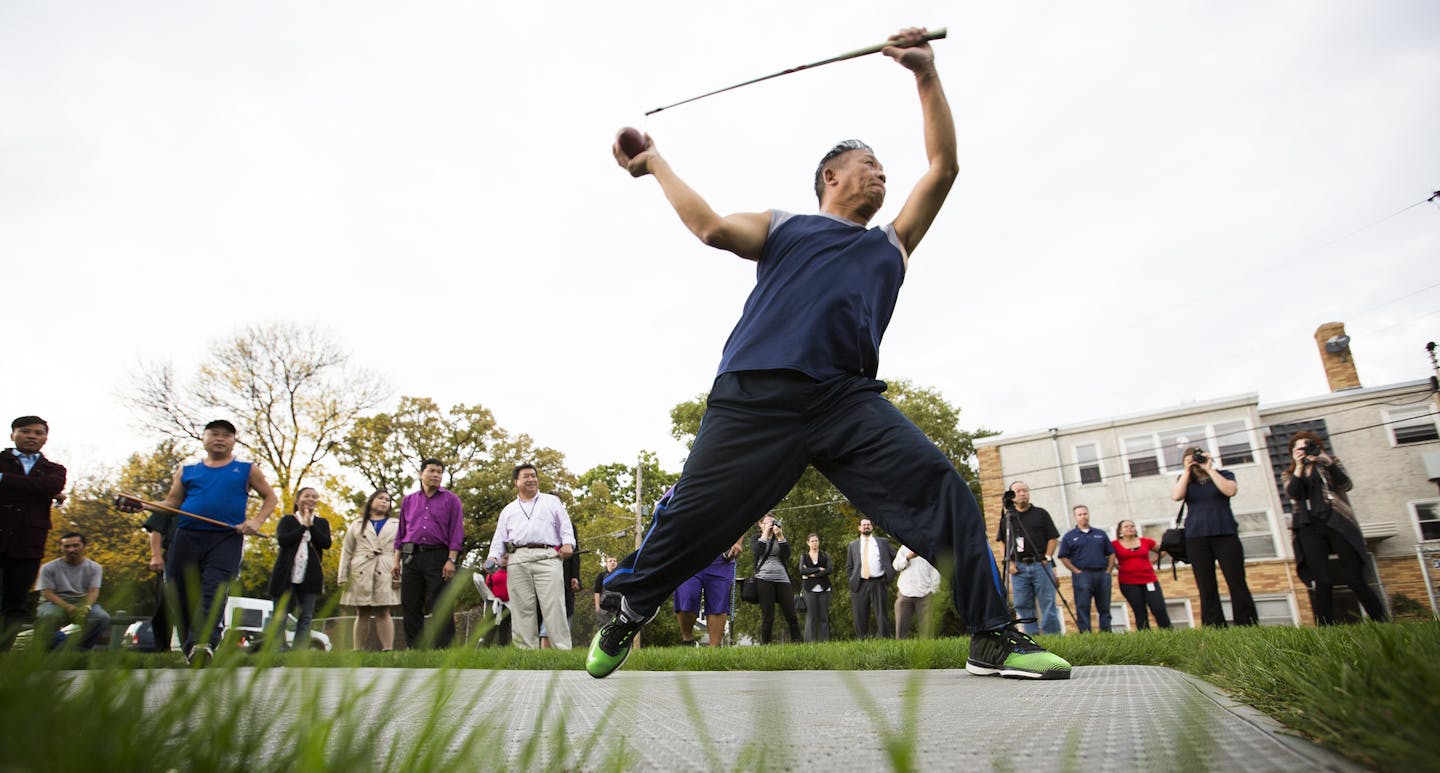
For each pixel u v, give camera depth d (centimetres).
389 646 775
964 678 242
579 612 1110
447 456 3291
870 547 970
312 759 58
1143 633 471
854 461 239
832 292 241
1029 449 2773
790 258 249
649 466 4481
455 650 64
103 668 60
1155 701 149
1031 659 228
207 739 59
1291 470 665
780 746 98
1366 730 79
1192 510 710
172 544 468
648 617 247
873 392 246
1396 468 2369
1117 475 2633
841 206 274
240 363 2527
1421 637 137
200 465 479
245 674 62
